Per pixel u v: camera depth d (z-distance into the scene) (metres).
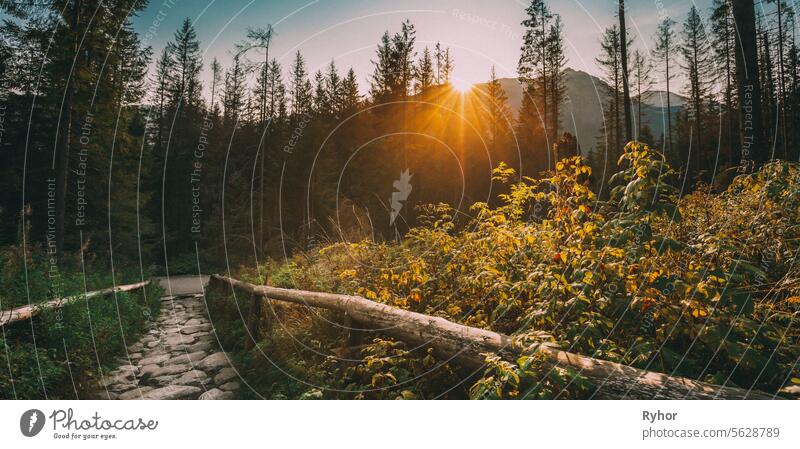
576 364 2.29
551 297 2.93
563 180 3.68
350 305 4.06
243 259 17.08
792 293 2.65
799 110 25.19
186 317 8.16
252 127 25.47
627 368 2.20
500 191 23.19
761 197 3.32
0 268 6.52
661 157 2.99
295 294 5.03
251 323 5.47
